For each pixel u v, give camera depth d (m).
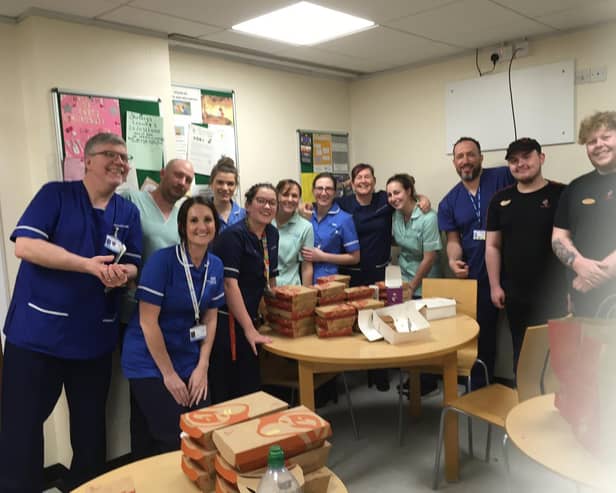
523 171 2.96
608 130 2.38
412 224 3.64
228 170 3.14
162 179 2.59
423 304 2.77
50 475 2.72
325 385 3.49
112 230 2.24
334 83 4.39
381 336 2.40
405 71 4.14
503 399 2.38
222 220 3.17
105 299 2.23
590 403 1.31
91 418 2.30
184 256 2.06
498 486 2.46
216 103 3.52
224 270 2.44
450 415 2.47
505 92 3.61
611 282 2.38
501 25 3.15
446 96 3.91
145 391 2.04
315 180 3.61
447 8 2.80
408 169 4.23
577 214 2.56
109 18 2.71
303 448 1.21
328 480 1.22
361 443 2.96
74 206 2.13
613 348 1.26
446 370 2.40
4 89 2.57
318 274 3.48
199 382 2.10
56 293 2.07
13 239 2.06
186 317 2.10
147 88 2.96
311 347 2.33
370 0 2.64
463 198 3.48
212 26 2.94
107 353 2.29
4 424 2.15
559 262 2.95
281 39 3.28
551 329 1.46
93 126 2.71
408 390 3.47
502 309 3.62
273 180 3.92
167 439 1.96
